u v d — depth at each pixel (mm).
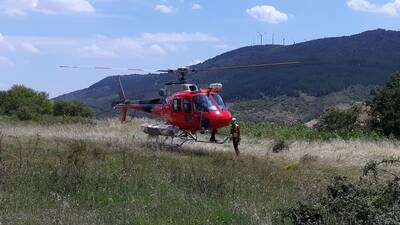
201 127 18828
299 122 33062
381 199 7418
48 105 50625
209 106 18719
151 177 11094
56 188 9758
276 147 20125
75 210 8297
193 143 21438
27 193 9266
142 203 8938
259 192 10445
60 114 49750
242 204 8977
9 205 8359
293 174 14023
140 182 10578
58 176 10336
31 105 48375
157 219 7887
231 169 13602
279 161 17359
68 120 30391
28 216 7711
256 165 14938
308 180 12602
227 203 9242
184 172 12008
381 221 6980
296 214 7738
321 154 19000
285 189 10898
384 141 24375
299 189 10805
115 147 17781
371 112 31906
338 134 27875
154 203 8922
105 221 7711
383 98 31109
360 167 16125
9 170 10430
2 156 13273
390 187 7582
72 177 10266
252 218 8055
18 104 48094
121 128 25453
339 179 8125
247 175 12508
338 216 7438
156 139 20328
